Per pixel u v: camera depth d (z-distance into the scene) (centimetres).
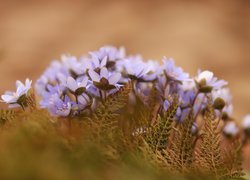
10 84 261
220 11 362
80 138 79
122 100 84
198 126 93
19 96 86
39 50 310
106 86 84
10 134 76
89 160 76
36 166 71
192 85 94
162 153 85
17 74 274
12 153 73
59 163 73
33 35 329
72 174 73
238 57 313
